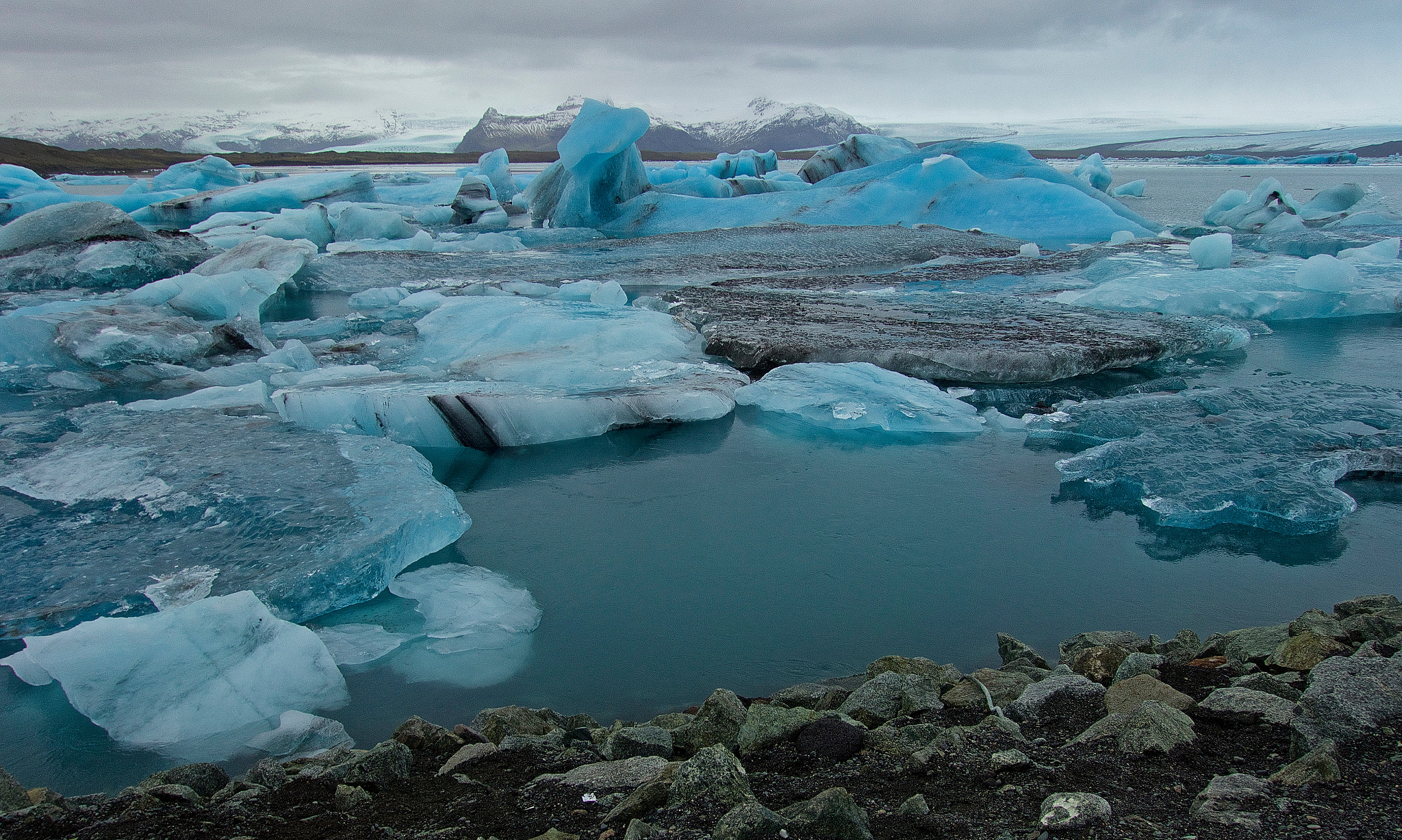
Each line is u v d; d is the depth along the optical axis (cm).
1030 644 306
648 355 705
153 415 545
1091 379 661
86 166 6400
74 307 800
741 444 541
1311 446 478
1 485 431
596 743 231
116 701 267
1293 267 972
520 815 176
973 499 447
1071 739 210
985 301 909
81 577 338
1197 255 1072
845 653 301
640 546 394
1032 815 163
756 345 703
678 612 332
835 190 1844
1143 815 160
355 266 1252
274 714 266
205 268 1076
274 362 709
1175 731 197
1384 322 870
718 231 1606
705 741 220
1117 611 332
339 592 336
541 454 527
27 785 236
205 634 288
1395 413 527
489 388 577
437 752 222
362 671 294
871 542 396
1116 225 1585
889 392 592
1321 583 354
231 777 235
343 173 2155
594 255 1420
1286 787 168
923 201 1738
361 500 401
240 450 471
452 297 998
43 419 558
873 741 208
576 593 348
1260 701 212
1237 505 414
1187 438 493
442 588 347
